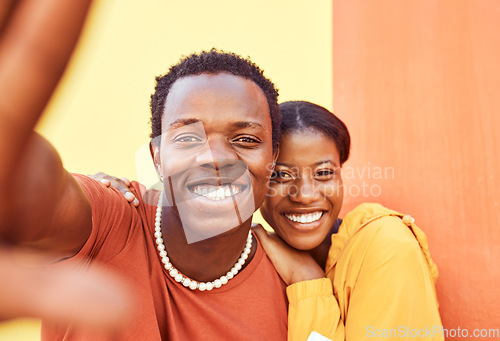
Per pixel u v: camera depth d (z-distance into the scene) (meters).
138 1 2.19
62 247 0.61
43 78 0.22
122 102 2.09
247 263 1.06
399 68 1.82
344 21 1.99
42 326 0.91
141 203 1.05
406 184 1.72
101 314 0.21
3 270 0.21
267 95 0.96
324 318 1.03
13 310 0.21
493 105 1.61
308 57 2.11
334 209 1.20
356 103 1.88
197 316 0.95
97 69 2.10
